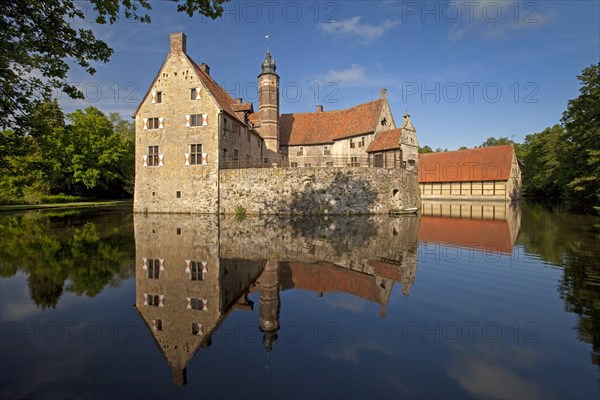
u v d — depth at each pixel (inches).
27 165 569.6
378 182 1132.5
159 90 1157.1
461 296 305.7
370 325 246.4
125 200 2113.7
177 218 994.7
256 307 283.9
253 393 166.1
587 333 226.8
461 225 817.5
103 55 392.5
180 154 1139.3
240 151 1286.9
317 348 212.7
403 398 160.6
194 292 321.4
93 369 188.7
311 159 1640.0
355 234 676.7
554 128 2219.5
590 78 1036.5
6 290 324.5
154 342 221.3
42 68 374.3
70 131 520.1
